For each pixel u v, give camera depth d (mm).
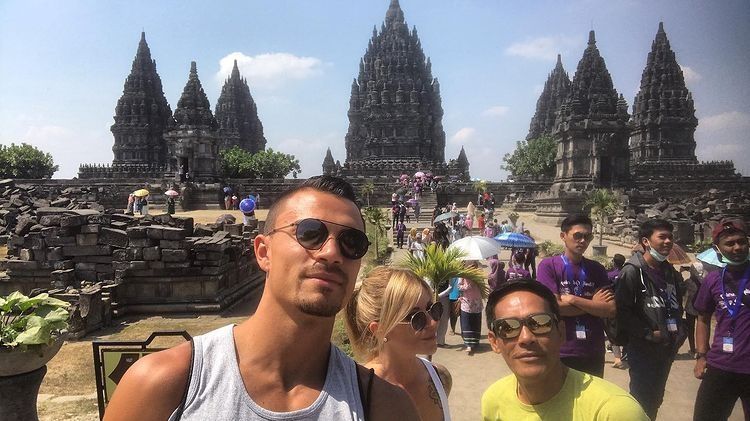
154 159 30891
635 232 10383
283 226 760
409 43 27453
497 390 1311
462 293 3779
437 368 1602
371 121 26500
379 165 25391
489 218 11594
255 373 720
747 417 1938
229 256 5777
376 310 1319
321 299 717
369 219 9875
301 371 746
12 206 11359
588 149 17938
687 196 19781
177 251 5156
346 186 833
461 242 4414
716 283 1995
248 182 22188
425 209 18484
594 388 1150
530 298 1200
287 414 695
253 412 687
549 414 1178
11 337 2033
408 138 26203
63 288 5094
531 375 1162
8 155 29188
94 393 3168
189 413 673
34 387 2135
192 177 21141
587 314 2039
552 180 22734
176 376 691
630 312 2023
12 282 5375
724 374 1923
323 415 710
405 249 9859
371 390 777
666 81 25641
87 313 4457
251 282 6438
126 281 5176
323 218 750
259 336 741
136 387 680
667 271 2080
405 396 809
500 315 1204
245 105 40438
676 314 2033
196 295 5242
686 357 3559
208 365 710
